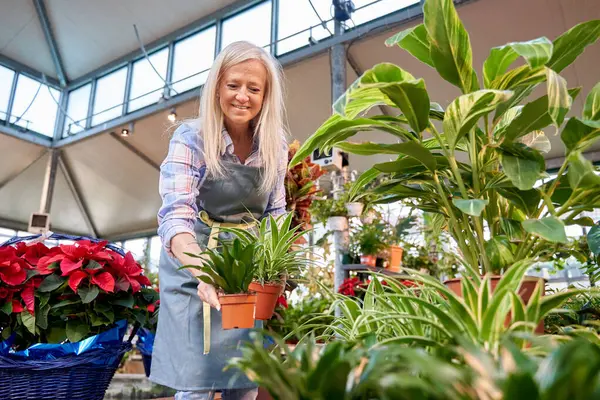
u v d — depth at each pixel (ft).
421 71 20.62
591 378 1.26
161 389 9.94
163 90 29.40
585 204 3.19
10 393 4.80
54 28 31.55
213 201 4.66
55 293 5.42
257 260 3.76
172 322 4.40
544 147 4.29
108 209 38.04
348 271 11.48
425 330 2.69
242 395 4.65
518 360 1.55
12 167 33.91
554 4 16.97
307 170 6.77
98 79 33.83
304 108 24.89
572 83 18.62
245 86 4.34
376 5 21.17
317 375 1.62
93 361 5.26
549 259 3.85
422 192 3.91
